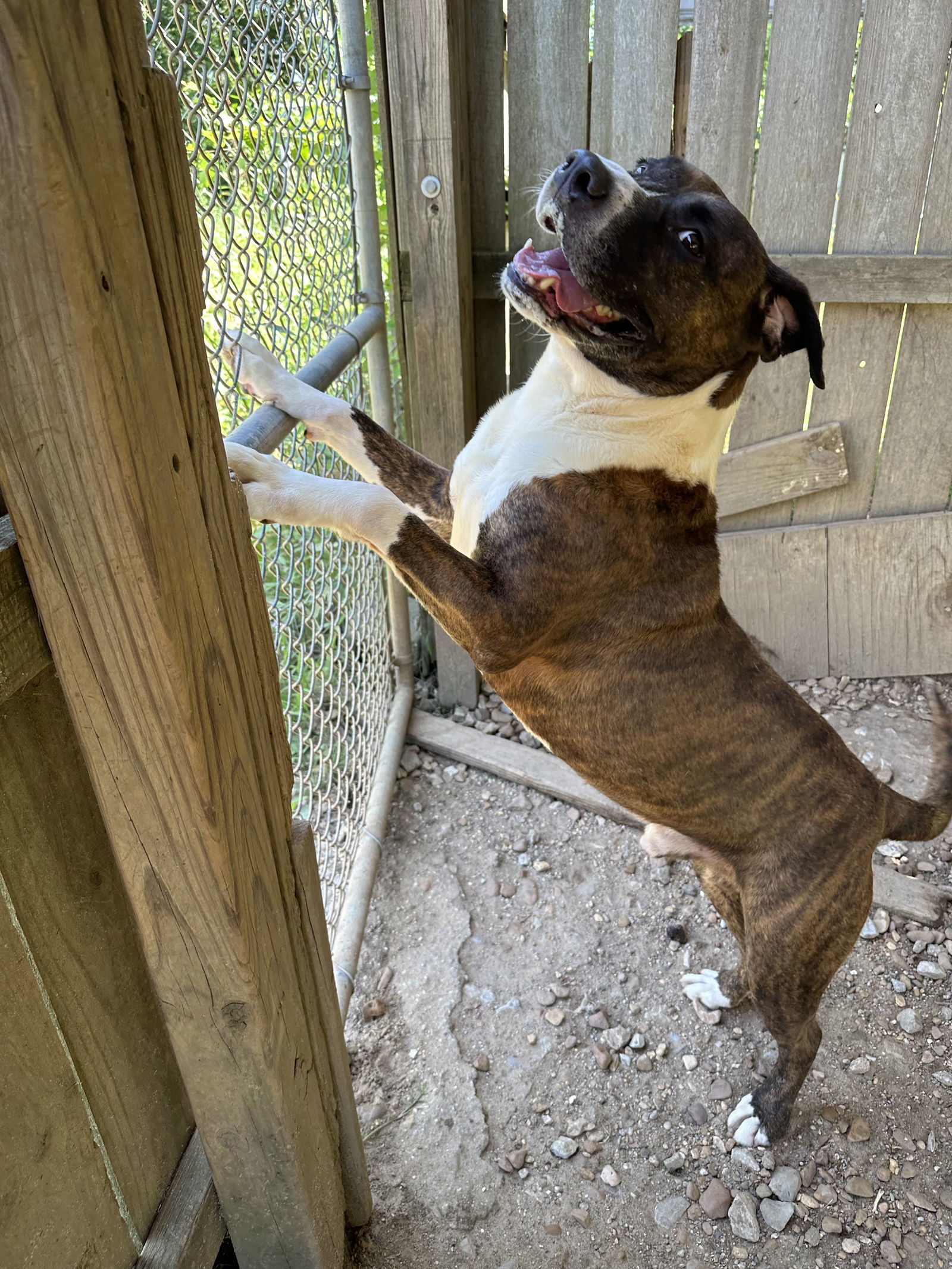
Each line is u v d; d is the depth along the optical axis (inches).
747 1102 93.7
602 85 126.3
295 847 57.5
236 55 68.9
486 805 132.3
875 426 146.2
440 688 149.5
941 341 139.3
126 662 36.6
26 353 29.5
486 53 124.6
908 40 121.4
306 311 97.3
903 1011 106.5
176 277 35.3
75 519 33.0
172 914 45.0
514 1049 99.6
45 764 40.6
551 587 79.0
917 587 153.9
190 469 37.8
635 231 74.5
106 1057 48.5
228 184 70.6
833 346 140.6
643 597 82.4
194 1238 56.9
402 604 141.9
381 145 120.7
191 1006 48.8
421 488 90.1
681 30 124.3
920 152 127.9
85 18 27.2
